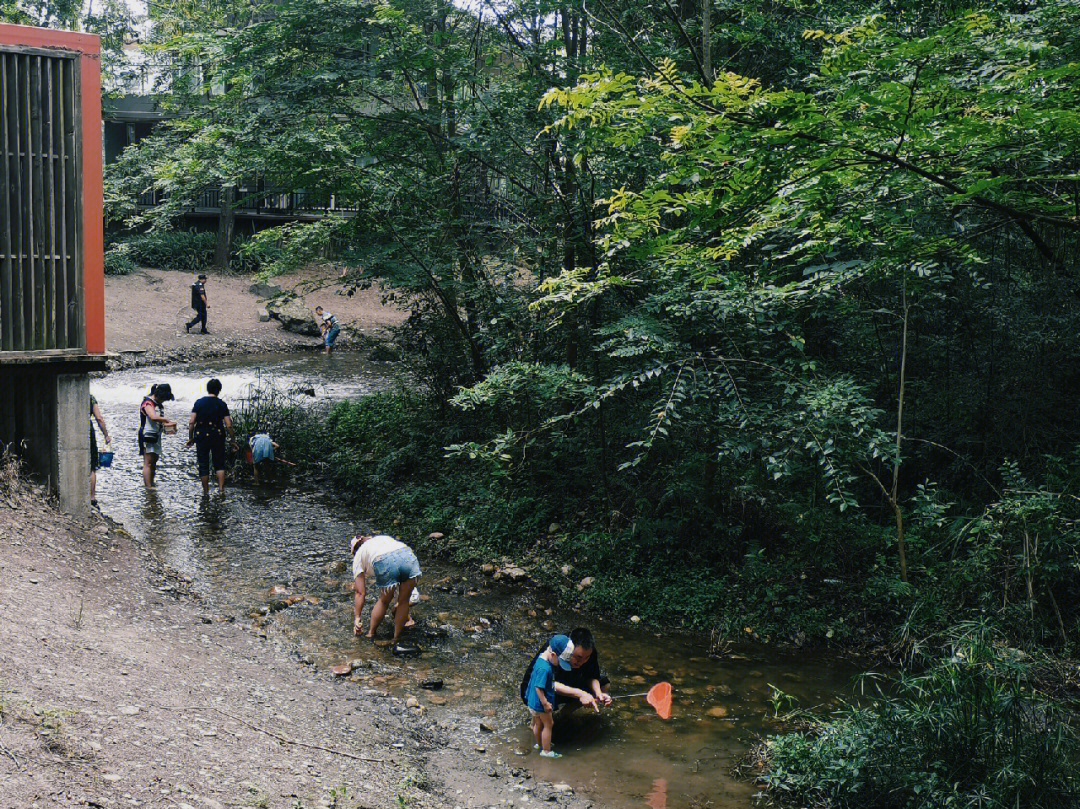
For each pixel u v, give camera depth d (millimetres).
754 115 5141
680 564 9398
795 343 8117
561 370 9367
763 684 7363
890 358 10539
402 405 14633
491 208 11914
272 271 12711
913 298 9445
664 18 11172
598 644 8109
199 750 4668
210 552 9781
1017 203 5859
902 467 10055
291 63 11305
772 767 5887
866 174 5754
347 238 12188
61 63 7910
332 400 18891
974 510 9289
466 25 11914
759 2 10562
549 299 7957
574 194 10508
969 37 5199
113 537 8445
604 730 6500
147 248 31094
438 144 11703
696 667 7676
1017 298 9664
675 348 8156
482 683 7141
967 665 6125
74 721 4426
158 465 13633
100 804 3746
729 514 9805
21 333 7836
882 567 8711
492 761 5914
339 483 12953
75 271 8102
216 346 25938
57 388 8125
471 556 10031
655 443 9789
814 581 8922
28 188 7797
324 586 8984
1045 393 9633
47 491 8219
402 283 11375
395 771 5395
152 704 5051
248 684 6051
